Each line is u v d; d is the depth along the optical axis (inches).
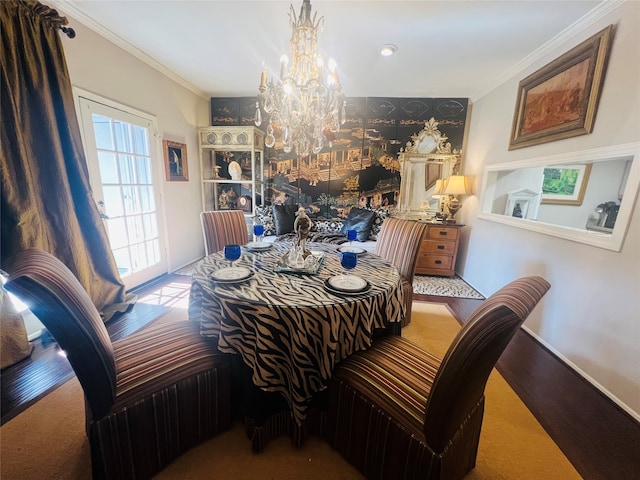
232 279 54.1
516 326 30.4
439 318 101.7
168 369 45.1
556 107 87.4
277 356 46.6
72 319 33.7
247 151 165.3
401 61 108.8
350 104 156.4
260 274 58.9
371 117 157.3
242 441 51.1
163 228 130.6
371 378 44.9
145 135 115.8
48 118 73.2
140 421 41.3
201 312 52.2
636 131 62.2
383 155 160.7
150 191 121.4
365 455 44.1
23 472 44.3
